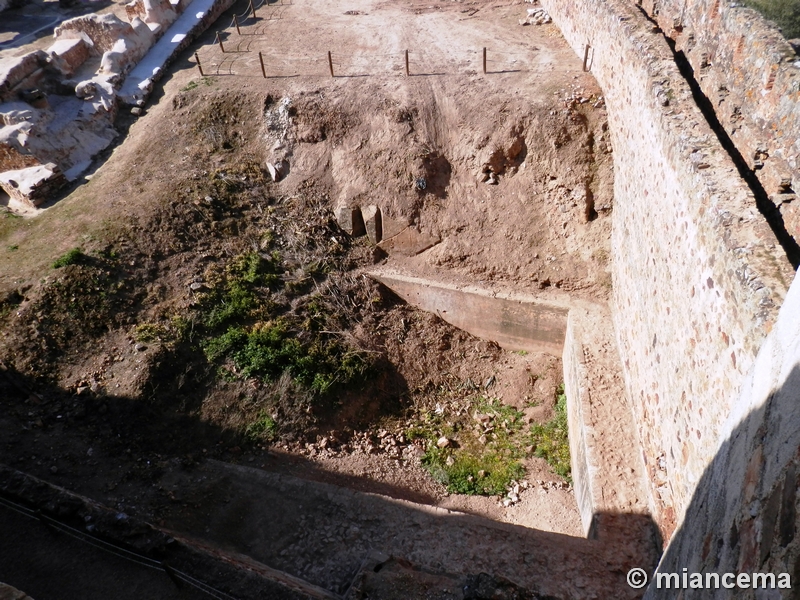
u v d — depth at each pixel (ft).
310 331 36.76
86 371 31.37
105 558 21.21
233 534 25.57
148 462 28.91
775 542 8.71
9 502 22.81
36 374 30.76
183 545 21.27
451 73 46.68
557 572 22.98
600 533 24.61
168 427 30.86
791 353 9.68
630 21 35.06
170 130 45.85
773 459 9.44
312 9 63.26
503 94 42.91
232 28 59.88
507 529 24.81
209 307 35.53
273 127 45.21
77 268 34.60
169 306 34.88
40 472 27.02
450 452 34.76
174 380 32.22
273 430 32.58
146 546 21.03
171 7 58.54
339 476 31.45
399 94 44.80
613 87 37.70
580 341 34.76
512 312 38.96
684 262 22.63
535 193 40.81
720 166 21.39
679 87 27.17
